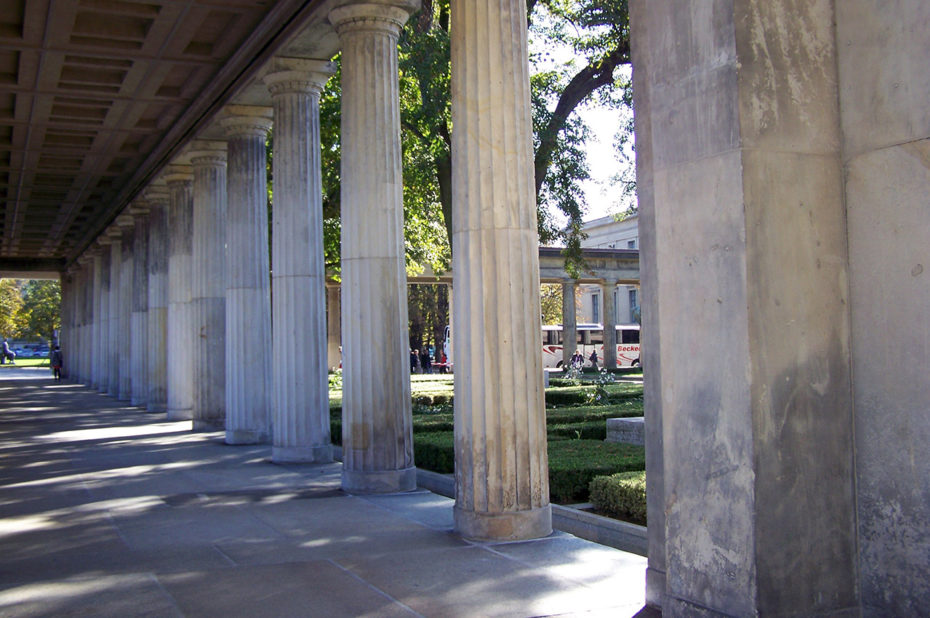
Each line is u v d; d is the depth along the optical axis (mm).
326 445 15641
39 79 17625
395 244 12484
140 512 10969
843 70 5469
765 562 5059
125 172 27094
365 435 12383
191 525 10117
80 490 12742
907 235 5133
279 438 15562
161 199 27891
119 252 37344
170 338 25141
